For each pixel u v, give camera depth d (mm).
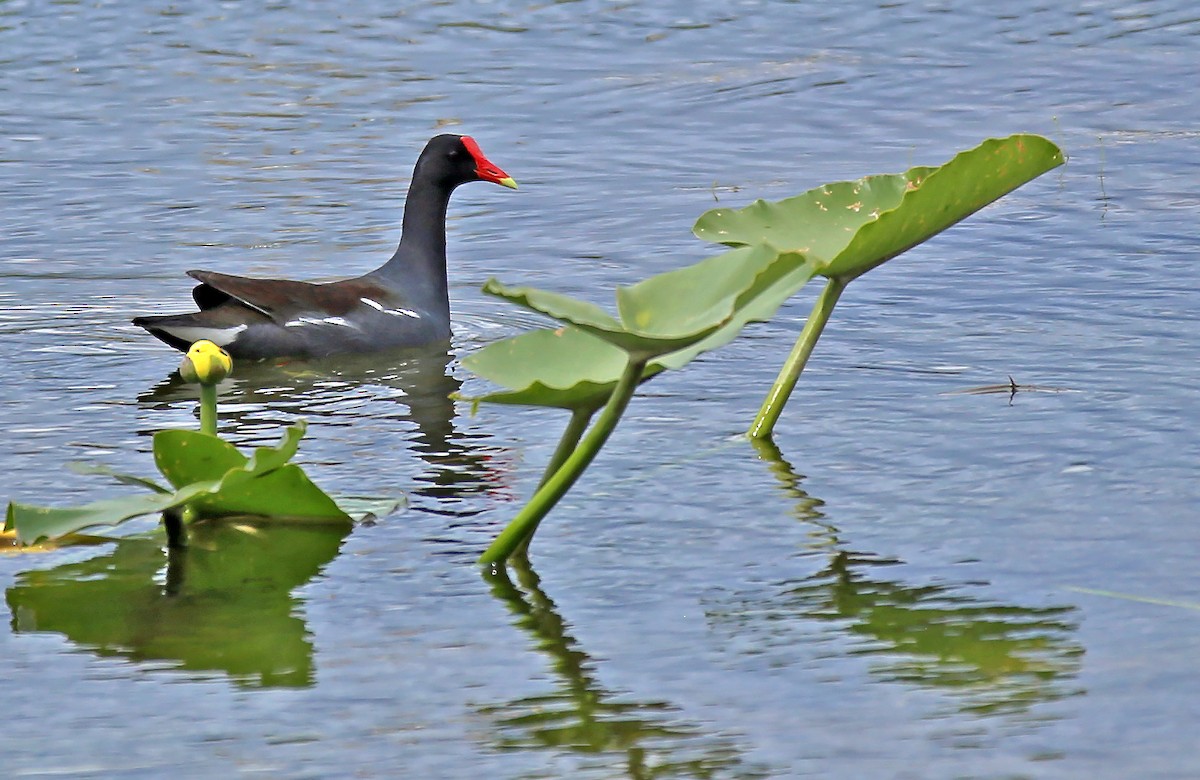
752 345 14945
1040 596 9289
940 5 29781
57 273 18016
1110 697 8062
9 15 29609
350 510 11055
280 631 9180
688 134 23031
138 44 27984
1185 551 9789
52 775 7562
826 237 11773
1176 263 16844
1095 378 13367
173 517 10359
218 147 22812
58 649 8992
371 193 20844
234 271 18047
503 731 7930
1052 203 19375
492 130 23422
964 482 11141
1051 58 26453
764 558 10016
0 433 12805
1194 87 24578
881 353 14438
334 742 7852
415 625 9211
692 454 11953
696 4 29984
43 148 22812
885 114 23703
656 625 9109
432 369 15312
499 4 30109
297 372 15148
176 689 8469
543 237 18969
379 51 27578
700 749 7699
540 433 12773
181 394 14141
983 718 7898
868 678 8375
